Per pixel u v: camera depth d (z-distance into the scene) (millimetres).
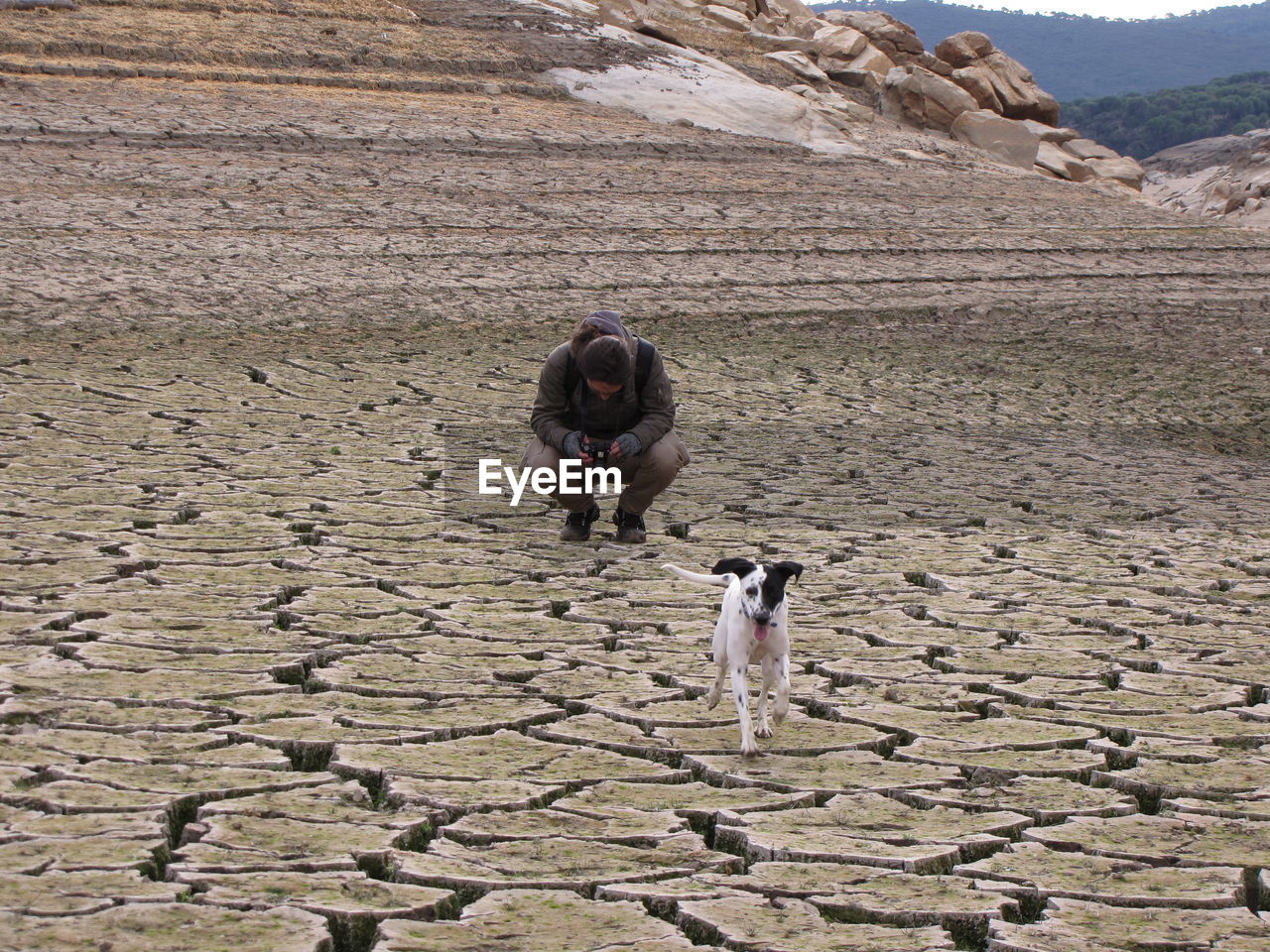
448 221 24703
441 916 4023
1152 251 29594
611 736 5582
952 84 42031
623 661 6605
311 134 28391
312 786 4867
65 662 5965
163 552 7996
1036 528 10344
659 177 29781
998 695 6375
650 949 3832
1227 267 28906
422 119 30781
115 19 32781
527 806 4824
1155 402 18078
